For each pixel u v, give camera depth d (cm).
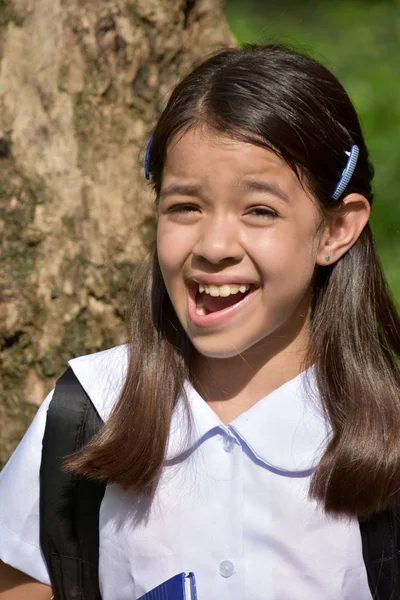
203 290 341
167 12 494
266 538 341
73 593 362
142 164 482
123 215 480
